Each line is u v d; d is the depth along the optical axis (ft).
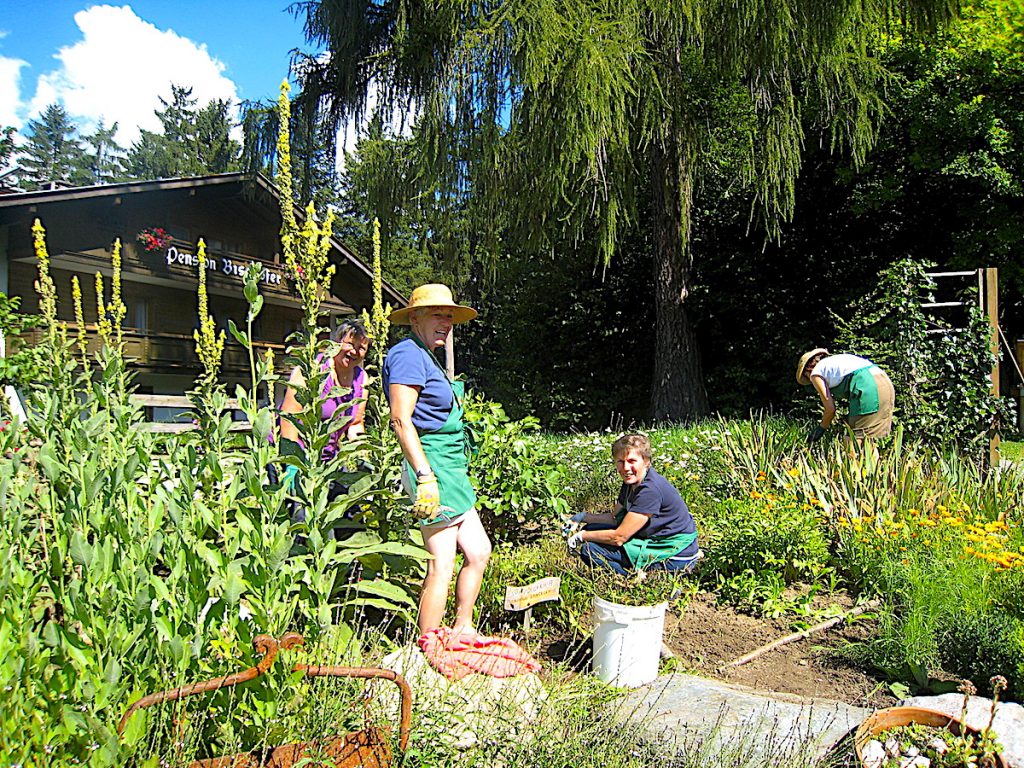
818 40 37.91
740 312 59.93
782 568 15.51
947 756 8.43
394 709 7.81
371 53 42.29
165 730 6.44
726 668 12.06
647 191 51.49
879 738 8.91
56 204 49.32
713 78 42.22
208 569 7.86
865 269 56.95
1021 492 18.84
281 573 7.89
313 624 8.10
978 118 49.60
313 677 7.23
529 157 37.70
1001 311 59.36
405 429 10.14
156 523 8.14
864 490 18.01
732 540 15.43
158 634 6.84
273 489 9.25
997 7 49.57
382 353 12.95
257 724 6.75
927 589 12.64
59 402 13.74
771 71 39.40
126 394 15.14
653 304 64.54
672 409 48.80
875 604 14.14
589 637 12.04
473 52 36.99
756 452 22.45
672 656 12.28
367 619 12.09
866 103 41.73
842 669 12.07
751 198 51.62
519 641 12.34
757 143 41.65
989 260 52.60
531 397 67.51
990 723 8.47
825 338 55.98
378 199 43.65
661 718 9.55
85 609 6.86
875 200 52.47
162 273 57.36
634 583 12.39
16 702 5.86
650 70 38.65
